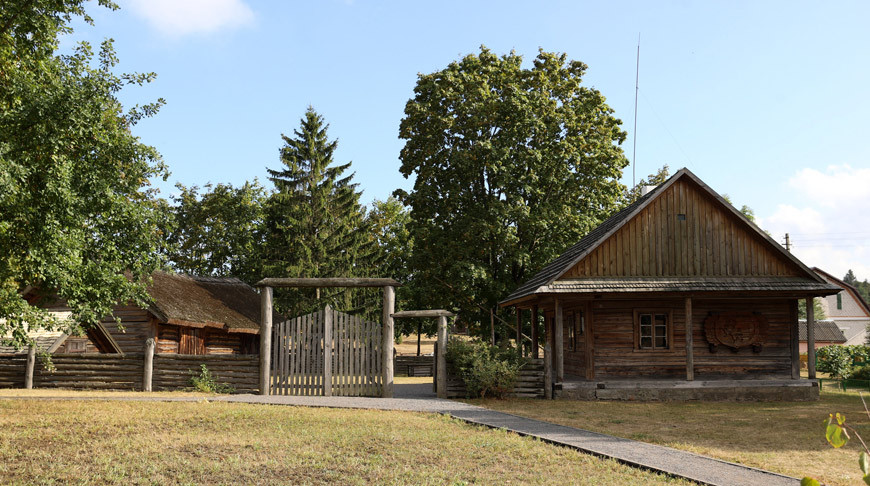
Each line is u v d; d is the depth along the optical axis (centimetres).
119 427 1360
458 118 3775
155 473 981
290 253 4959
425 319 4153
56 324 1748
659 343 2412
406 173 3881
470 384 2095
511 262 3709
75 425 1375
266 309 2152
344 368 2122
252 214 5578
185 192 5691
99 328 2625
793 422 1712
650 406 2077
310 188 5088
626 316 2402
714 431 1539
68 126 1509
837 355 3481
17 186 1385
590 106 3791
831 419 473
